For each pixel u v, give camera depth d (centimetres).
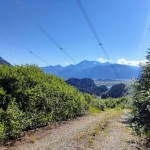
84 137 1958
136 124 2186
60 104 3116
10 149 1571
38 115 2488
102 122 3147
